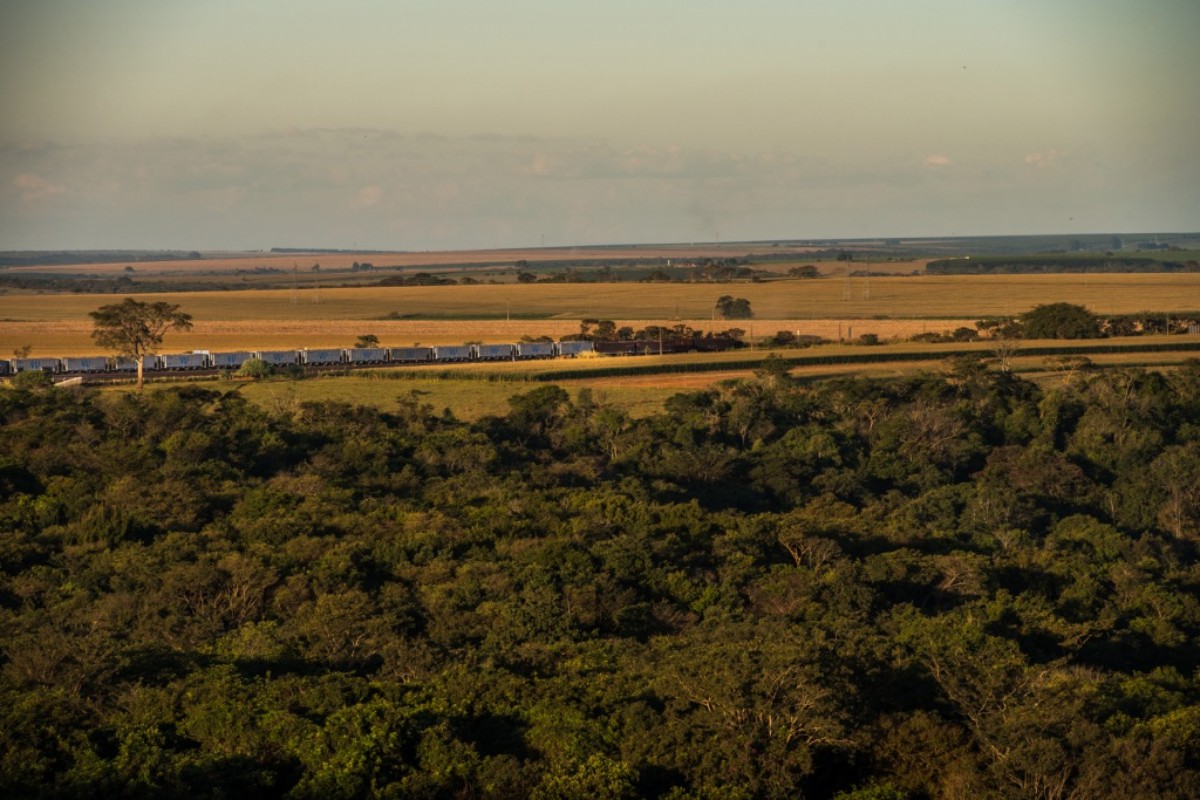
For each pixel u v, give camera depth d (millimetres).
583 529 104375
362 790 57031
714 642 74312
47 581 89438
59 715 61344
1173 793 56750
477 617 82625
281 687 65625
